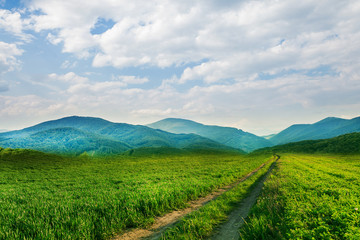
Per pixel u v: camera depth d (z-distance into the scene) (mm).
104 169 56906
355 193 11023
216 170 36094
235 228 8367
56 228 8016
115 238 8164
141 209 11062
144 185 20344
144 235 8375
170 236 7480
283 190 12312
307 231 5590
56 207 10938
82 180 30094
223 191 17938
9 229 7719
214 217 9930
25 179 33906
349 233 5332
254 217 8289
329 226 5984
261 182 20875
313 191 11523
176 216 10859
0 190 21266
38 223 8438
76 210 10297
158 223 9789
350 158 79625
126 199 12570
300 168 29656
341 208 7445
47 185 25250
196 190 16453
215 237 7559
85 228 8102
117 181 27312
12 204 12391
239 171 32844
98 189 19359
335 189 11797
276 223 7121
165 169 46938
